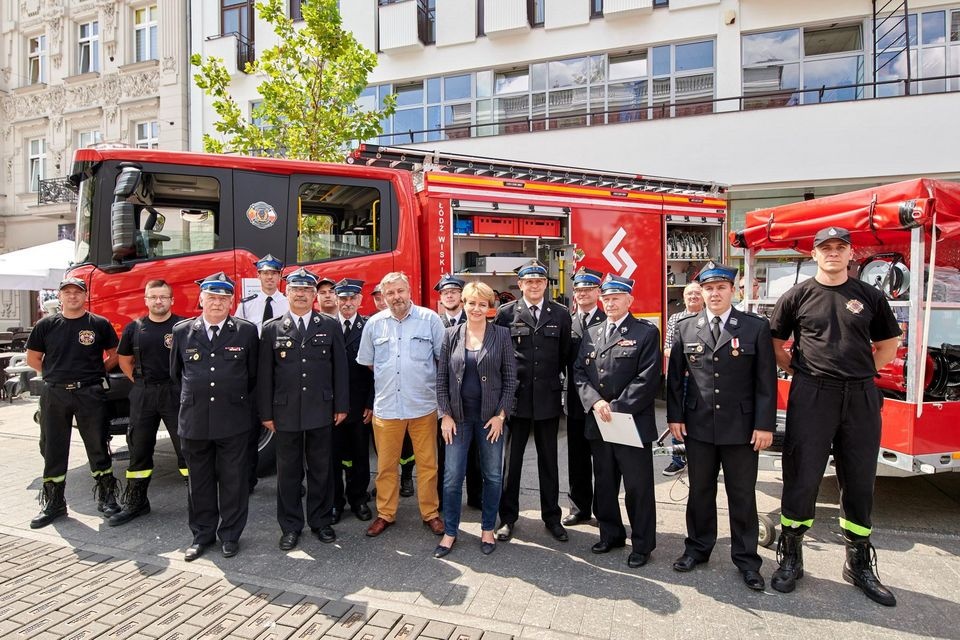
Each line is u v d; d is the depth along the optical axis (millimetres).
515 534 3949
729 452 3266
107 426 4398
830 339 3098
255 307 5039
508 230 6383
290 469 3764
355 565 3496
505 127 13328
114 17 16141
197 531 3676
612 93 12562
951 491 4656
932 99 9961
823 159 10461
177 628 2816
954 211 3529
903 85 10992
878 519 4105
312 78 8773
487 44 13242
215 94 8859
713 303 3291
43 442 4285
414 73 13766
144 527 4125
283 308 5125
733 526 3273
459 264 6195
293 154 8578
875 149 10234
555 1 12688
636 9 11938
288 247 5234
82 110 16625
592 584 3219
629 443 3365
